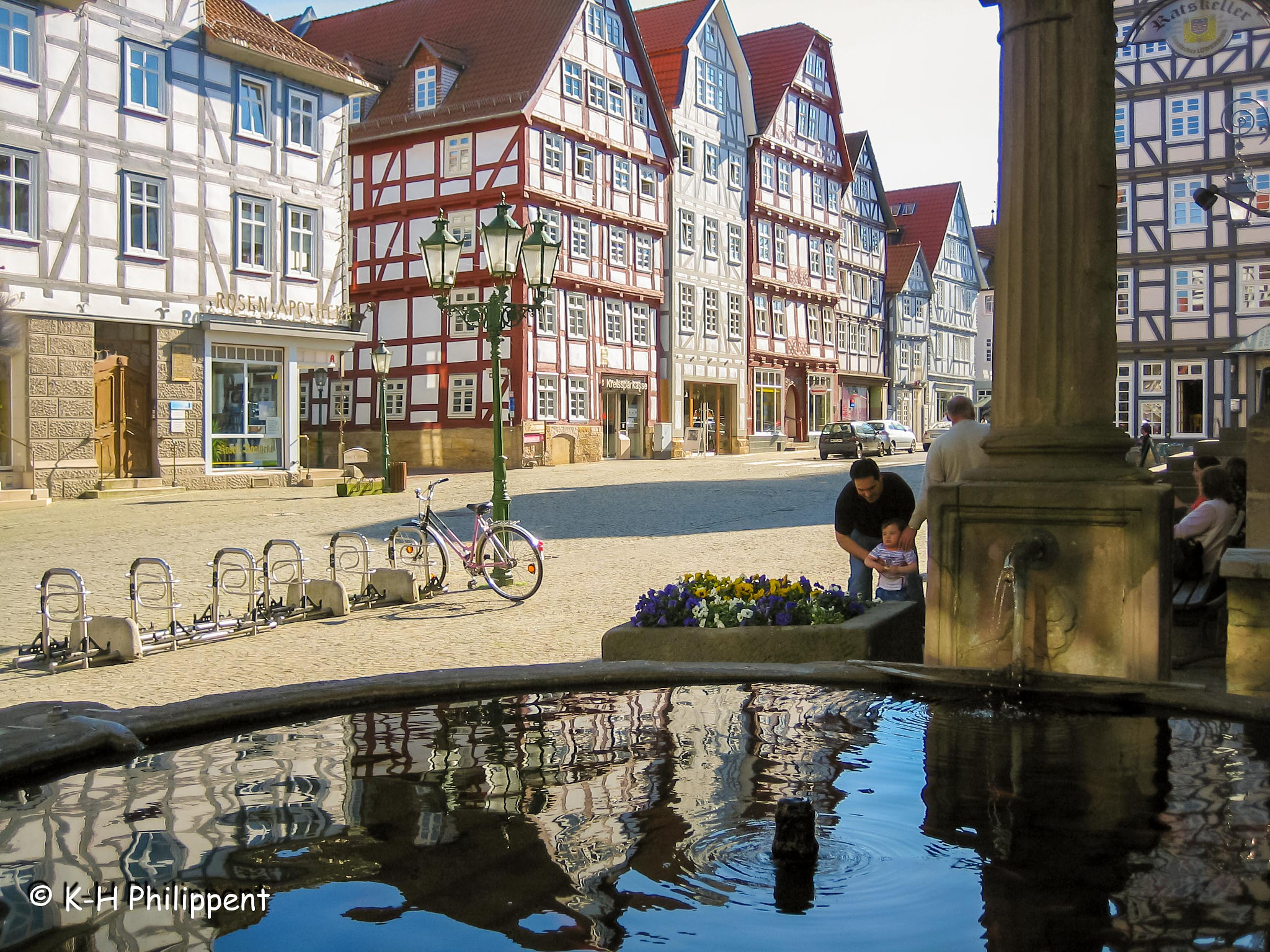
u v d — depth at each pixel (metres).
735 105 47.88
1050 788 3.44
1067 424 5.16
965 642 5.22
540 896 2.60
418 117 36.75
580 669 5.00
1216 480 7.56
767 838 3.01
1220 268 38.97
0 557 14.72
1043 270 5.19
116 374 25.06
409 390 36.91
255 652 8.98
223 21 27.34
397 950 2.31
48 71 23.12
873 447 43.44
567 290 37.47
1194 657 7.14
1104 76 5.16
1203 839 2.96
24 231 22.83
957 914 2.49
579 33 37.91
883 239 62.91
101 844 2.96
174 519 19.59
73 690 7.63
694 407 45.72
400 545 14.45
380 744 4.01
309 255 29.22
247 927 2.42
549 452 36.28
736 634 6.04
